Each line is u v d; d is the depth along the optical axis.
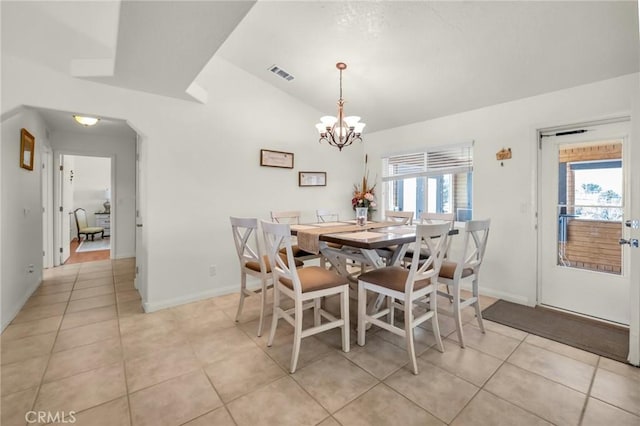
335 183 4.47
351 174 4.68
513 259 3.12
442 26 2.35
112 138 5.25
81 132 4.84
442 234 2.01
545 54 2.42
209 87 3.20
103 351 2.12
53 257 4.69
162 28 1.82
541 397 1.63
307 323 2.63
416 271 1.90
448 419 1.47
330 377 1.82
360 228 2.76
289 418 1.49
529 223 3.00
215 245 3.28
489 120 3.29
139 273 3.39
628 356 1.97
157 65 2.28
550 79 2.68
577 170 2.81
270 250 2.18
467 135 3.48
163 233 2.94
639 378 1.80
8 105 2.23
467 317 2.73
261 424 1.45
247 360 2.01
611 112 2.51
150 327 2.51
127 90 2.72
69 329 2.46
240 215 3.47
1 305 2.44
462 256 2.17
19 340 2.27
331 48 2.85
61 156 4.95
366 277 2.18
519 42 2.36
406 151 4.17
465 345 2.21
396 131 4.33
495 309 2.92
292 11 2.48
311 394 1.67
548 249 2.98
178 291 3.04
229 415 1.51
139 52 2.09
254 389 1.71
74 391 1.68
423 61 2.81
